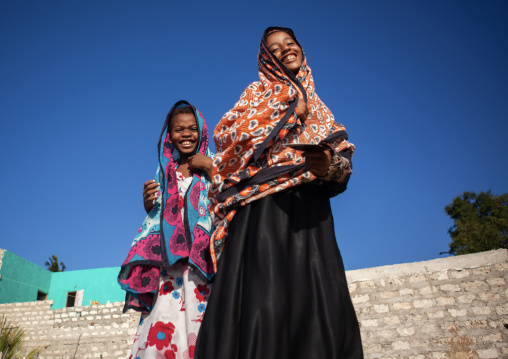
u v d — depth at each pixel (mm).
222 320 1751
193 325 2480
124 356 14289
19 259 22266
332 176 2004
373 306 10133
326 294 1793
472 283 9641
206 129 3221
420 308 9805
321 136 2297
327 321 1731
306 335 1726
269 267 1787
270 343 1624
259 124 2072
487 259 9727
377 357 9656
